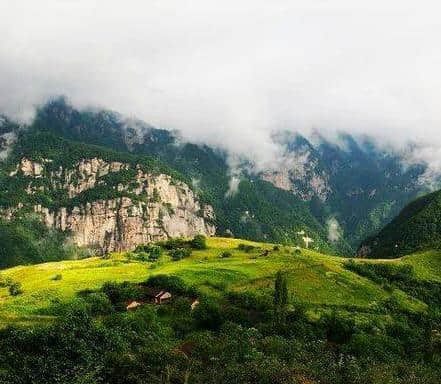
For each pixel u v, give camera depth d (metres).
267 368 87.81
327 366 98.81
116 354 91.94
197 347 102.00
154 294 172.75
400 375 103.25
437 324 183.00
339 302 184.50
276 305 154.50
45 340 98.62
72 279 197.12
